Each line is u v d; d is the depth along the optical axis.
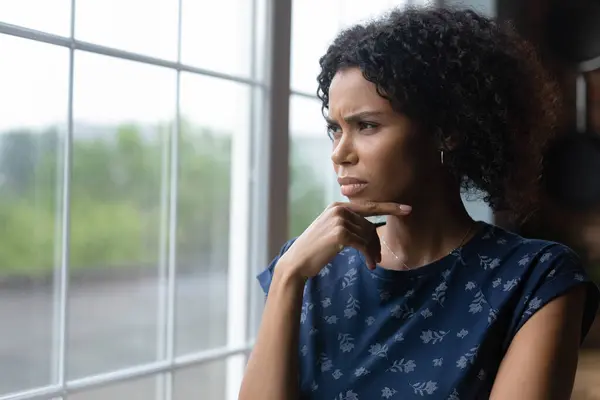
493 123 0.96
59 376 1.27
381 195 0.95
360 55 0.91
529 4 1.89
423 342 0.95
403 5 1.03
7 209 6.06
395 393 0.92
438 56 0.92
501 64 0.97
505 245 0.99
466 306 0.95
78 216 6.77
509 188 1.01
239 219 1.66
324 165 2.00
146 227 7.06
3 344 4.78
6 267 6.04
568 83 1.93
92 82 4.09
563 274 0.94
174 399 1.48
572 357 0.91
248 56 1.56
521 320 0.93
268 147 1.54
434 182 0.98
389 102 0.91
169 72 1.48
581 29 1.92
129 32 2.29
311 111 1.76
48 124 4.59
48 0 1.26
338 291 1.02
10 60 3.21
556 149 1.93
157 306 5.60
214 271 4.59
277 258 1.11
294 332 0.96
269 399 0.93
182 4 1.46
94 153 6.87
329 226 0.96
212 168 5.34
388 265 1.02
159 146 7.01
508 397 0.88
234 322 1.67
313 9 1.82
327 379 0.96
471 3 1.88
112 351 4.67
